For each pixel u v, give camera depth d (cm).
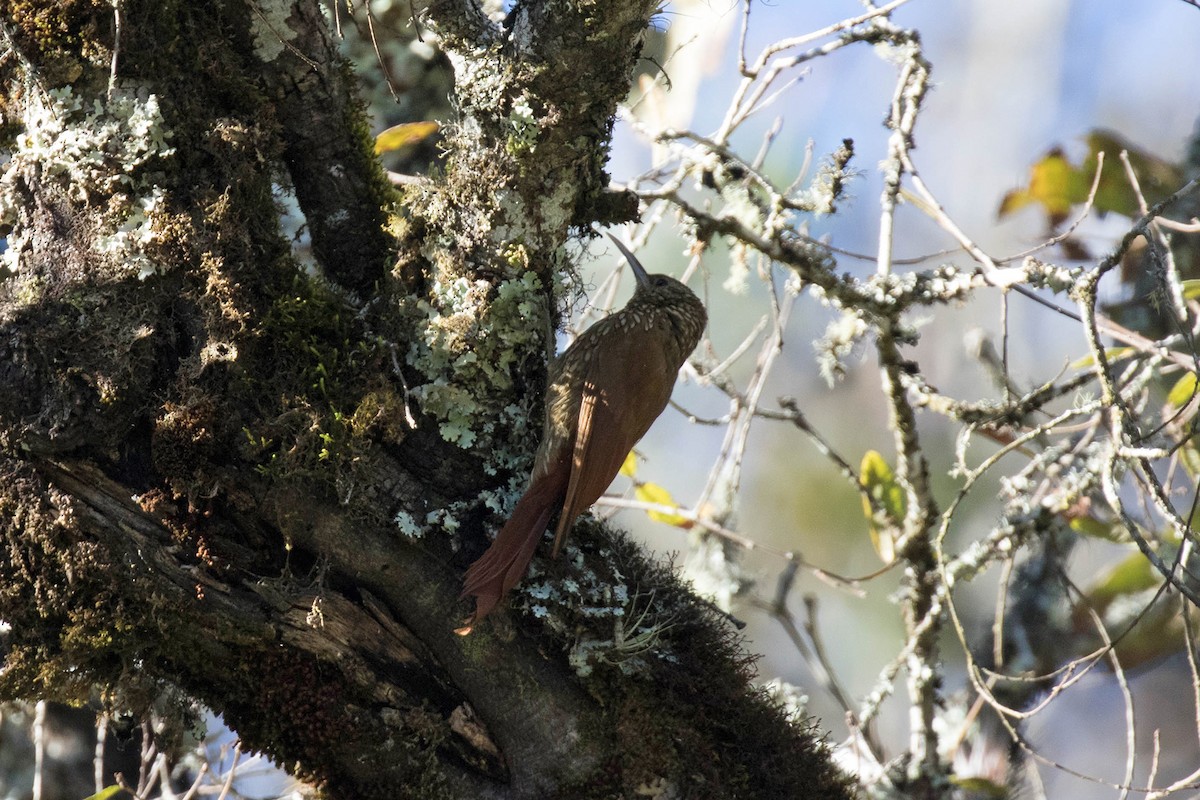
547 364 632
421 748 582
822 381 1561
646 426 739
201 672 566
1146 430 827
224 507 558
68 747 891
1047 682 946
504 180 595
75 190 552
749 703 626
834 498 1536
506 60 589
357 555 573
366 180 641
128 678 560
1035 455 894
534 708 589
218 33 581
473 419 608
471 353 601
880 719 1429
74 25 546
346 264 636
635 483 975
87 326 542
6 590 543
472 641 585
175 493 547
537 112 589
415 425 564
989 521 1412
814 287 787
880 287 686
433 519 586
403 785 579
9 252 564
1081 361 791
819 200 747
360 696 576
